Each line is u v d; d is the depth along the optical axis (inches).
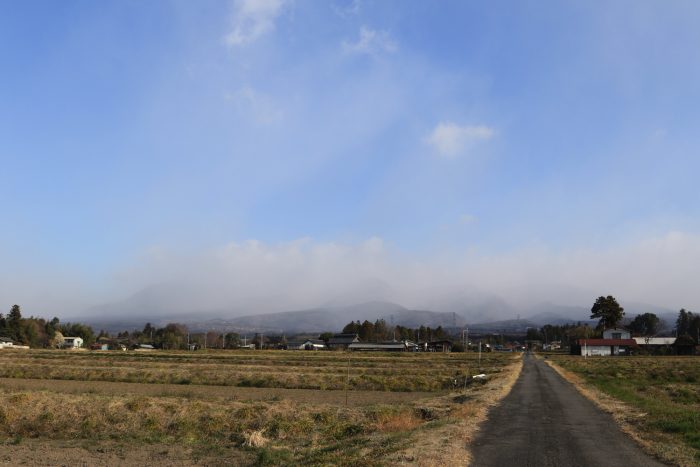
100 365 2832.2
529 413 969.5
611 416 934.4
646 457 600.4
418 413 1057.5
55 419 1114.1
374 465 549.0
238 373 2224.4
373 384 1899.6
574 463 569.3
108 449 892.6
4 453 862.5
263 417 1070.4
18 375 2229.3
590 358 4143.7
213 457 831.7
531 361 3612.2
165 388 1801.2
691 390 1572.3
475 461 575.8
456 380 1987.0
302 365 2994.6
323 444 829.8
